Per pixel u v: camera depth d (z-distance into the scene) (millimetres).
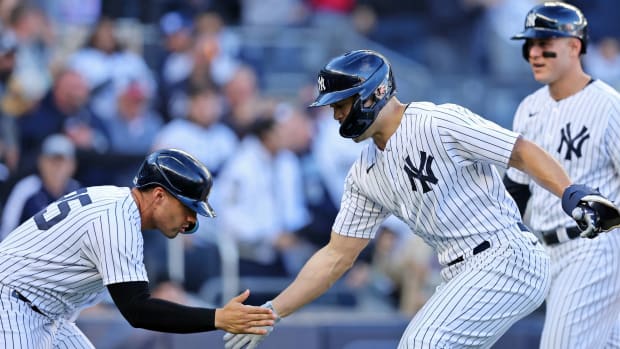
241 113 38438
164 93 38812
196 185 17578
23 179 33594
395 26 47688
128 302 17094
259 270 35344
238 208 35969
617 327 21672
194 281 33500
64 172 33781
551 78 21641
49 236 17516
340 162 38281
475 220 18047
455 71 47031
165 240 33375
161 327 17094
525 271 17984
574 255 21125
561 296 20938
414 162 17875
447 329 17750
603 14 48281
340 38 44312
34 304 17703
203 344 30281
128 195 17766
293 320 31312
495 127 17609
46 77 37281
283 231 36406
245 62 41875
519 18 47094
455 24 47594
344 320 31438
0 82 36781
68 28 39344
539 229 21766
